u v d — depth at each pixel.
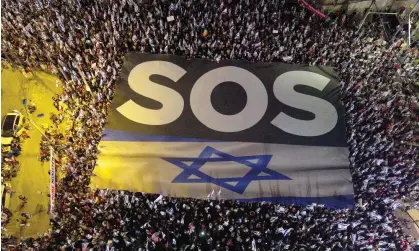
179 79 19.83
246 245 15.25
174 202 16.53
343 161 17.86
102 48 19.84
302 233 15.62
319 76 20.12
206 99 19.41
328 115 19.11
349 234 15.73
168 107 19.05
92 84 18.97
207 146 18.12
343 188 17.19
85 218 15.60
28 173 17.66
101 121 18.36
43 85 20.02
